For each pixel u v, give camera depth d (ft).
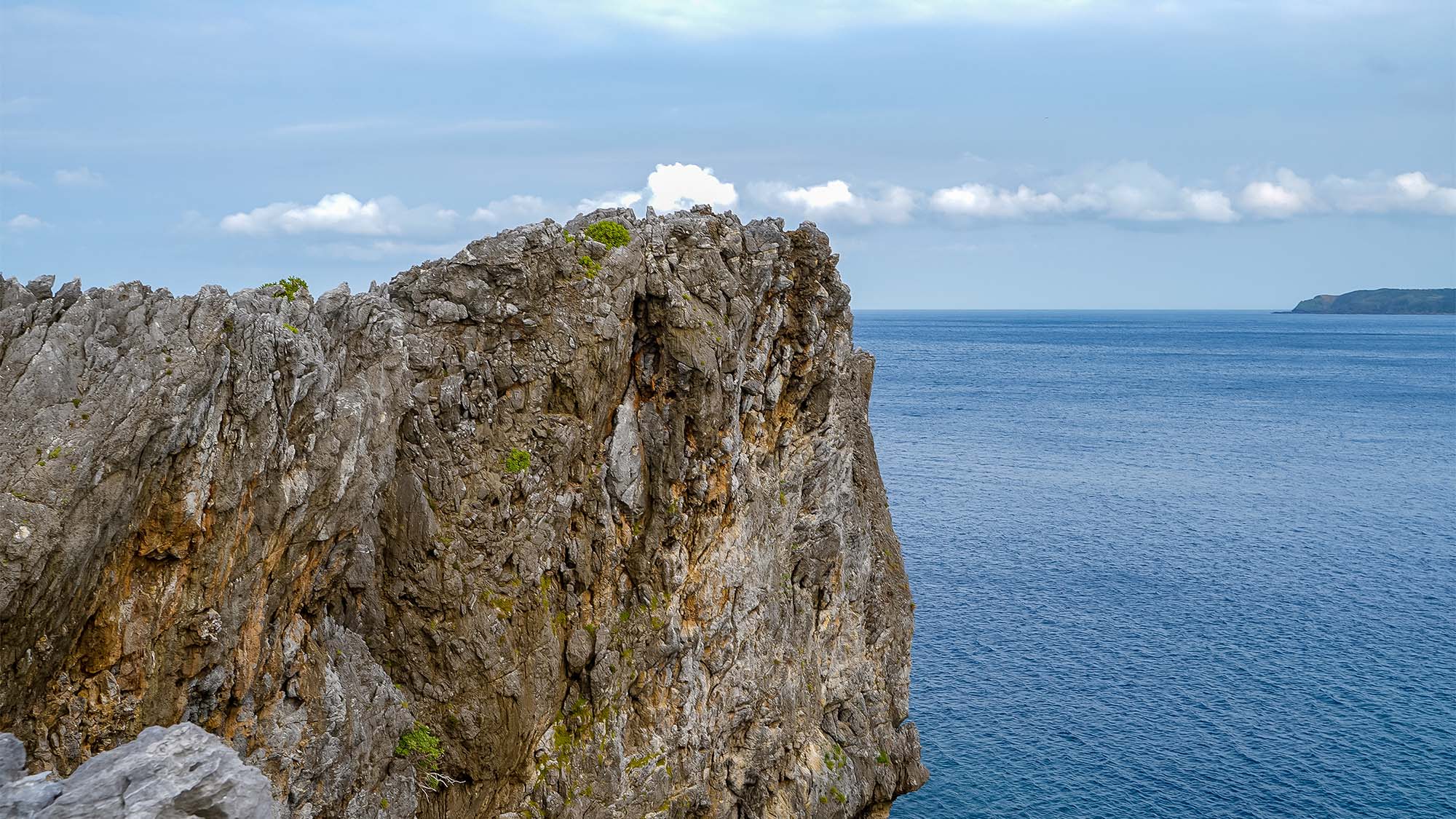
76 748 69.82
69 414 67.21
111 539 68.33
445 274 109.70
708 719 135.44
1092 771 198.80
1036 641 260.21
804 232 143.33
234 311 73.56
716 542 132.87
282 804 82.64
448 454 106.93
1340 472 491.31
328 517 85.25
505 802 112.78
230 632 77.00
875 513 194.18
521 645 110.73
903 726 195.00
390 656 106.52
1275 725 215.72
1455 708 223.10
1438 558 338.75
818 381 154.10
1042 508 402.93
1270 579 314.35
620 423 120.16
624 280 115.55
